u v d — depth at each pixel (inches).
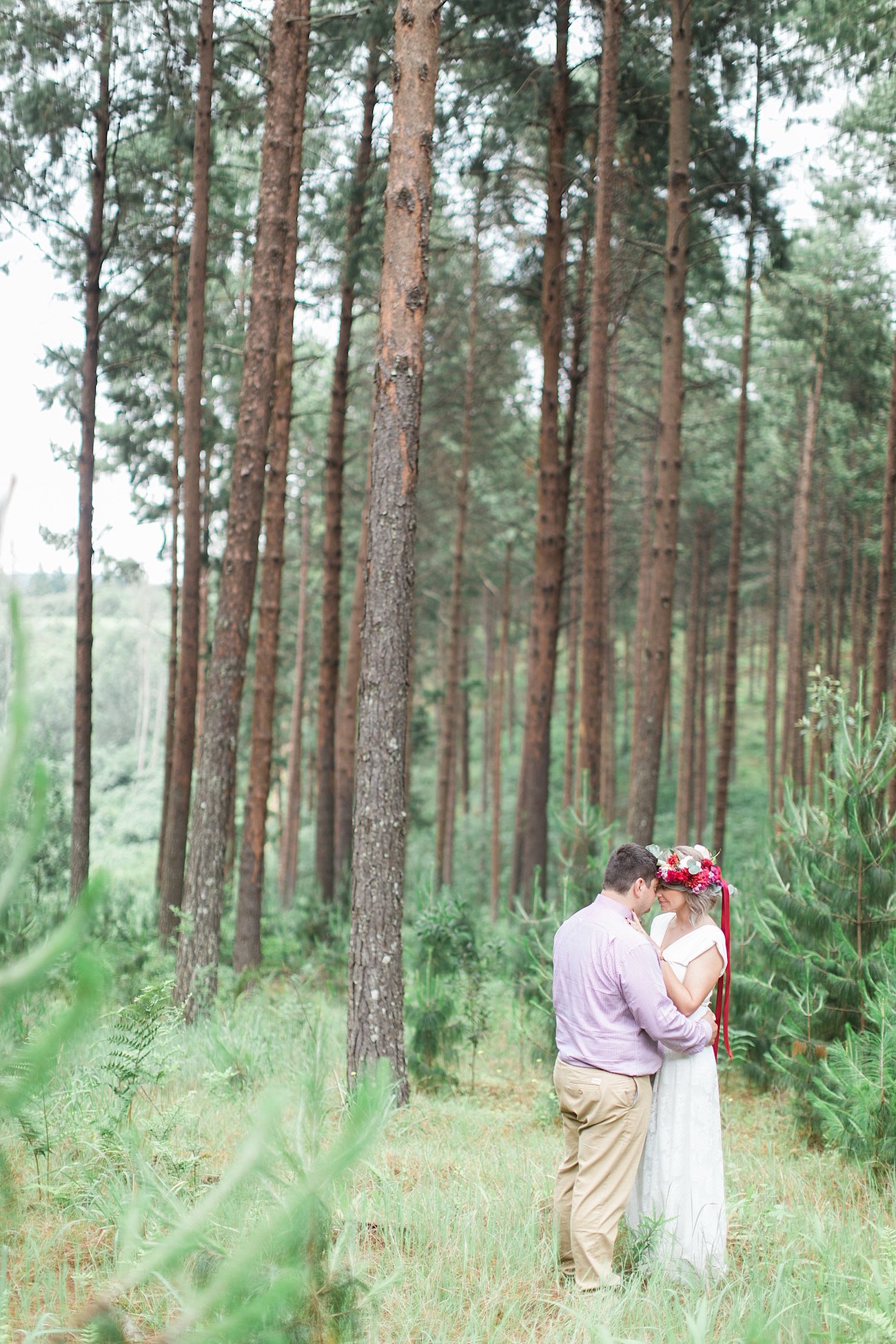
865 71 591.2
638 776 526.6
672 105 545.0
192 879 388.8
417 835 1582.2
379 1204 177.3
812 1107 266.7
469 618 1579.7
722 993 184.2
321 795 731.4
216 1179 169.2
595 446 567.5
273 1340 67.9
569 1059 167.3
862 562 1107.3
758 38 597.9
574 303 716.0
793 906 291.1
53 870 595.8
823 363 911.7
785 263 665.0
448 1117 267.4
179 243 757.3
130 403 820.0
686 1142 171.9
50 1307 118.3
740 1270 170.2
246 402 418.9
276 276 420.8
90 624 674.8
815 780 858.1
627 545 1312.7
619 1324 141.5
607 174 551.5
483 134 680.4
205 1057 284.0
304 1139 100.2
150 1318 105.2
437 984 326.6
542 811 631.2
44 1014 117.5
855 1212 199.3
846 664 1343.5
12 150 663.1
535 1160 224.4
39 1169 156.6
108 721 3024.1
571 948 170.4
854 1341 127.0
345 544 1269.7
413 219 285.1
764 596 1734.7
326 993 443.5
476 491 1156.5
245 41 538.6
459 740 1665.8
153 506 893.2
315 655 1530.5
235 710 404.8
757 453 1143.6
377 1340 122.3
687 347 986.7
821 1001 274.4
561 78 639.1
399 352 283.6
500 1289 151.3
